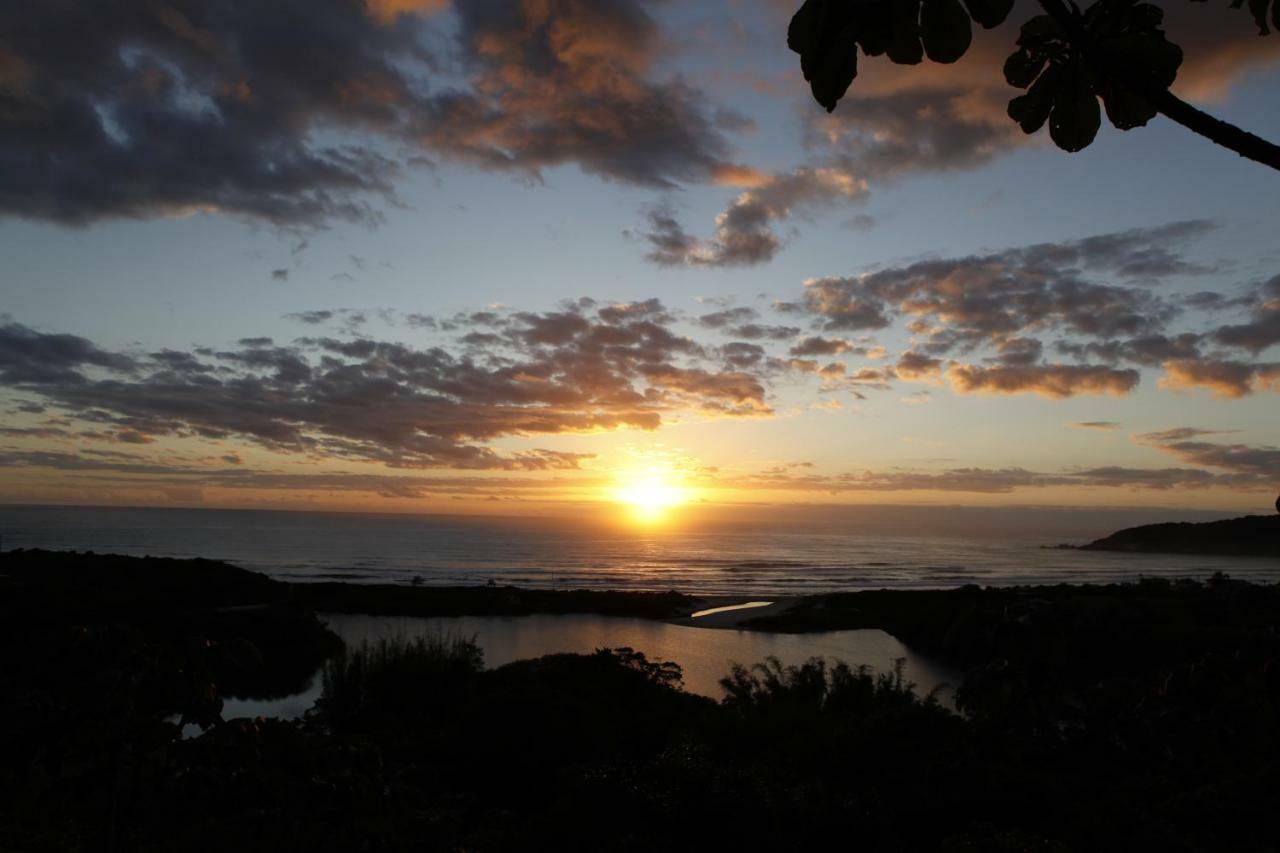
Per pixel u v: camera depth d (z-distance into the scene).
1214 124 1.12
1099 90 1.26
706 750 7.94
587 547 174.00
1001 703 8.45
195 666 6.82
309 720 15.20
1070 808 7.18
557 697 12.26
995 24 1.08
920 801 7.22
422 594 50.56
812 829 6.82
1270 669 7.33
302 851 7.12
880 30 1.10
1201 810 6.95
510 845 7.71
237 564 104.56
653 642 36.09
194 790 7.45
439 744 12.25
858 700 13.84
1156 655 21.41
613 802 7.13
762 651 33.28
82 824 7.14
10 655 7.28
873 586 86.56
